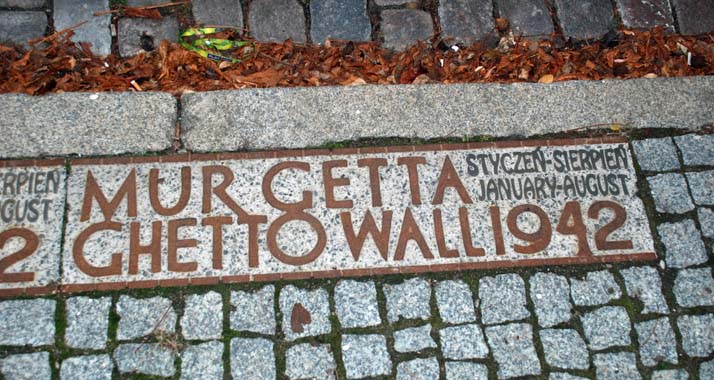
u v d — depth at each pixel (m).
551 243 3.12
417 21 3.69
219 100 3.26
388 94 3.33
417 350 2.90
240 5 3.64
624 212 3.20
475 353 2.91
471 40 3.67
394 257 3.04
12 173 3.05
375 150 3.23
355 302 2.96
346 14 3.69
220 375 2.81
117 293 2.91
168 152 3.16
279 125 3.24
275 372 2.83
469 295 3.01
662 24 3.79
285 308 2.93
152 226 3.01
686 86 3.48
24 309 2.85
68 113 3.17
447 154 3.25
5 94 3.17
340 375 2.84
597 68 3.61
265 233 3.04
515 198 3.19
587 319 3.00
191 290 2.93
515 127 3.33
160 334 2.85
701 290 3.08
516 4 3.78
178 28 3.53
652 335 2.99
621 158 3.31
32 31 3.44
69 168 3.09
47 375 2.76
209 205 3.07
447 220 3.12
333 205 3.11
